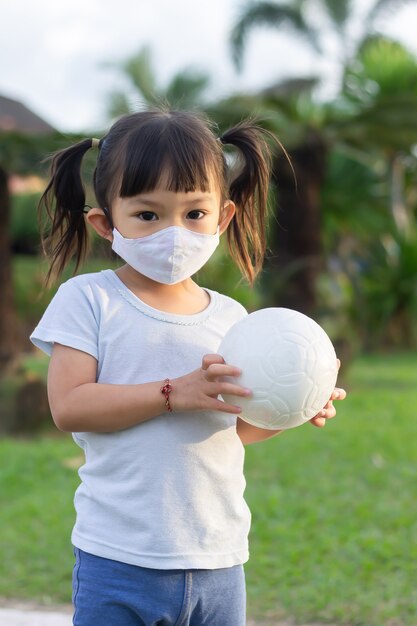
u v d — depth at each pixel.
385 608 3.93
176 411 1.96
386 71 12.61
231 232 2.48
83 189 2.36
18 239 17.48
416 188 18.58
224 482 2.05
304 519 5.27
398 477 6.34
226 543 2.05
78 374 2.01
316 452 7.21
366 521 5.21
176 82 14.43
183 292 2.17
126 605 1.97
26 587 4.28
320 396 2.00
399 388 11.94
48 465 6.75
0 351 8.48
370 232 17.61
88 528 2.02
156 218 1.99
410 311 19.16
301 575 4.35
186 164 1.96
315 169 11.21
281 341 1.96
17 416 8.20
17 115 8.30
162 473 1.98
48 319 2.08
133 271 2.14
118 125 2.10
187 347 2.08
